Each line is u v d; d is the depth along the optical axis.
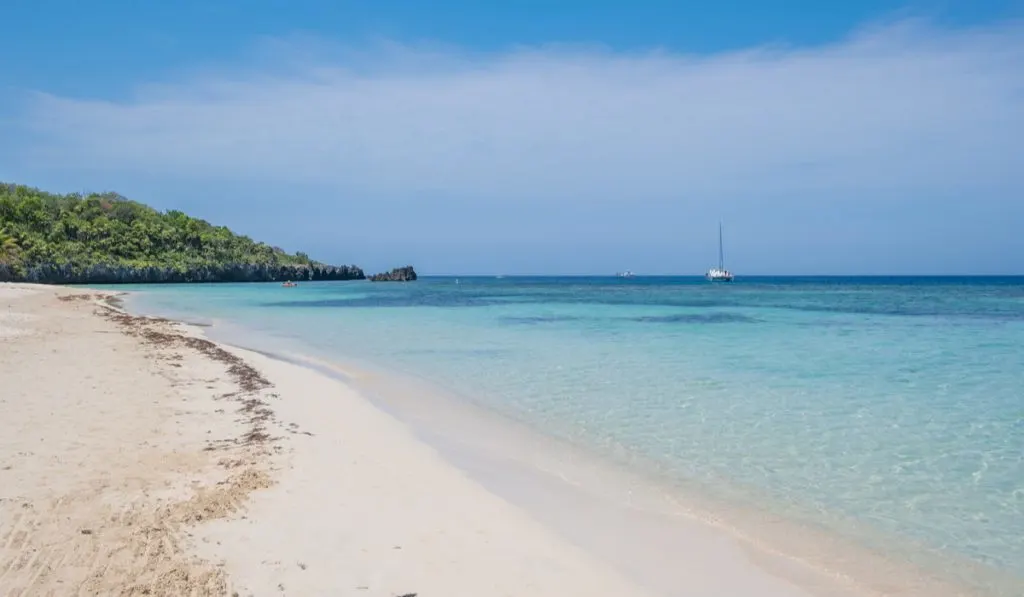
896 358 19.00
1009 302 54.50
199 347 19.38
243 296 58.75
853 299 60.88
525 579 5.39
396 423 10.80
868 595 5.40
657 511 7.14
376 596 4.92
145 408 10.73
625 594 5.26
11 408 10.18
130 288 77.19
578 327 29.33
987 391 13.97
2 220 84.75
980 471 8.59
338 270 146.00
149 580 4.94
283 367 16.41
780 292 81.81
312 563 5.40
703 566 5.84
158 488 6.92
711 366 17.27
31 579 4.87
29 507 6.22
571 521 6.77
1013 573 5.82
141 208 113.75
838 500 7.55
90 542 5.53
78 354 16.39
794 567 5.89
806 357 19.20
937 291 85.50
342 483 7.48
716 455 9.24
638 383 14.75
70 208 101.81
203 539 5.72
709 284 134.12
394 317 35.19
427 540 6.04
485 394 13.45
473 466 8.54
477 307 45.31
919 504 7.44
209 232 118.19
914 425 11.00
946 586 5.58
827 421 11.23
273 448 8.74
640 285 125.62
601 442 9.88
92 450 8.18
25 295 45.22
